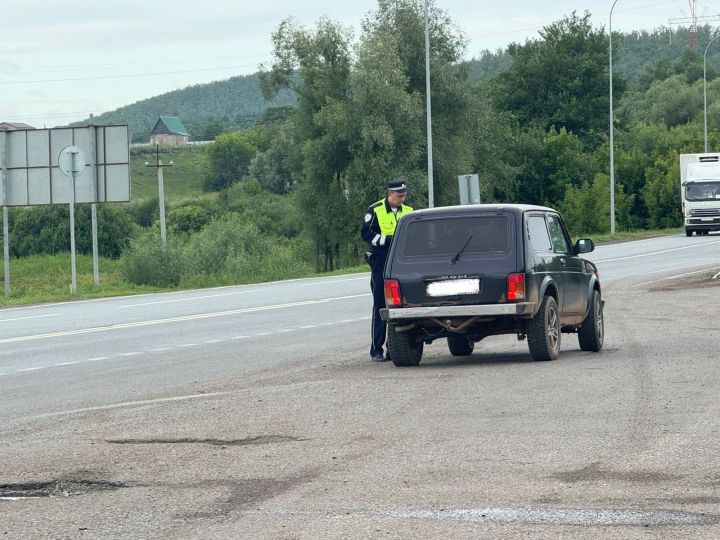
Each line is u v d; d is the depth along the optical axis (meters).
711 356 36.94
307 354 42.81
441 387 31.47
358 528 16.42
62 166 101.12
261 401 29.91
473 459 21.19
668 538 15.45
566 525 16.28
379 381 33.38
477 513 17.11
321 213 187.12
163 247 119.06
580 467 20.16
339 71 192.25
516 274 36.09
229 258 132.75
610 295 69.56
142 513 17.92
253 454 22.55
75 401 31.62
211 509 18.00
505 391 30.17
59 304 84.06
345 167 187.50
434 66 188.12
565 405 27.36
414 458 21.48
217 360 41.62
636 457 20.83
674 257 116.38
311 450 22.70
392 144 174.50
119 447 23.81
